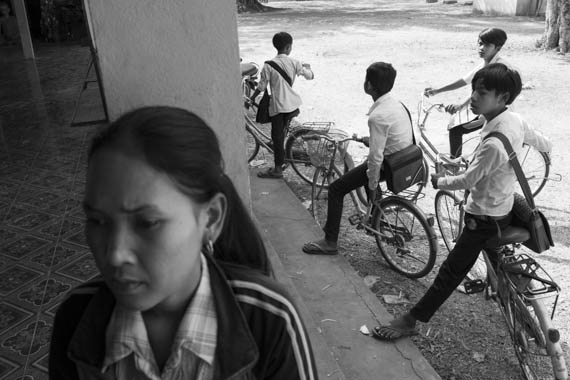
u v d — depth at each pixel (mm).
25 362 2439
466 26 16641
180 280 778
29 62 11797
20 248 3463
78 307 944
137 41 2607
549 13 12148
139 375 878
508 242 2891
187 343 835
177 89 2725
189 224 765
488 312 3602
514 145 2822
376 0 29578
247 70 6559
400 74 10633
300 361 922
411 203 3850
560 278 3861
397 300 3770
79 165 4930
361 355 3135
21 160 5141
